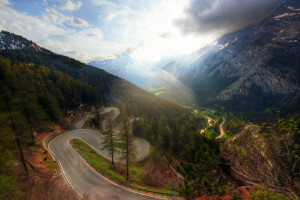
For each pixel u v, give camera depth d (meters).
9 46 174.88
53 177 25.14
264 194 8.84
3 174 18.47
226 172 11.55
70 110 66.06
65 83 71.31
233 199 10.63
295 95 193.75
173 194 23.52
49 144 39.38
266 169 7.60
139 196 22.67
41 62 142.38
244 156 8.64
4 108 21.39
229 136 11.59
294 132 6.63
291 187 6.87
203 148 12.00
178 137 53.62
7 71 47.97
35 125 34.00
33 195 17.78
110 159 35.84
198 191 11.50
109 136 31.73
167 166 42.28
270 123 7.57
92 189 23.77
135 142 52.69
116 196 22.47
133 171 31.88
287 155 6.82
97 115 66.50
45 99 49.53
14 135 21.53
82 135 48.50
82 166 30.38
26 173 22.77
